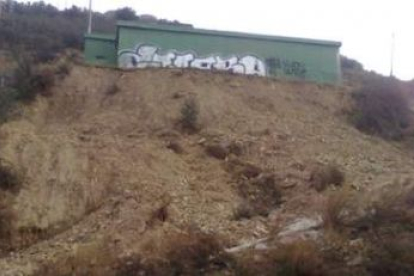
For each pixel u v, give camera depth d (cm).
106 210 2453
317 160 2920
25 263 2188
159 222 2353
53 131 2967
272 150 2964
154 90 3356
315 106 3466
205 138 3002
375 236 1995
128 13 5278
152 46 3694
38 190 2534
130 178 2628
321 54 3822
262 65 3738
